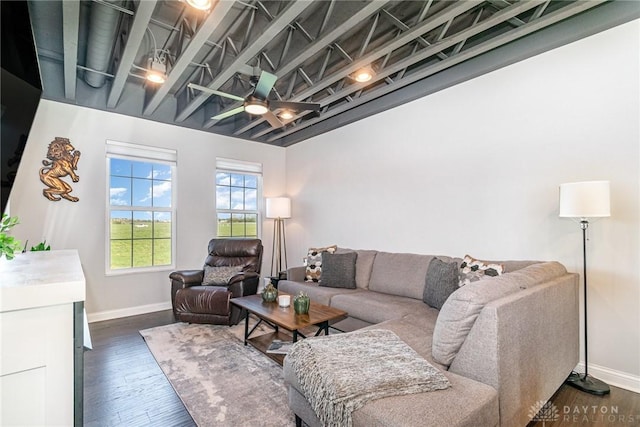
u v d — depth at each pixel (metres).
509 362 1.55
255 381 2.39
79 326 0.94
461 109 3.26
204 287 3.75
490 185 3.04
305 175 5.26
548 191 2.68
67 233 3.70
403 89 3.68
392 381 1.41
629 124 2.31
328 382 1.44
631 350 2.29
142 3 2.04
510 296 1.68
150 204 4.37
